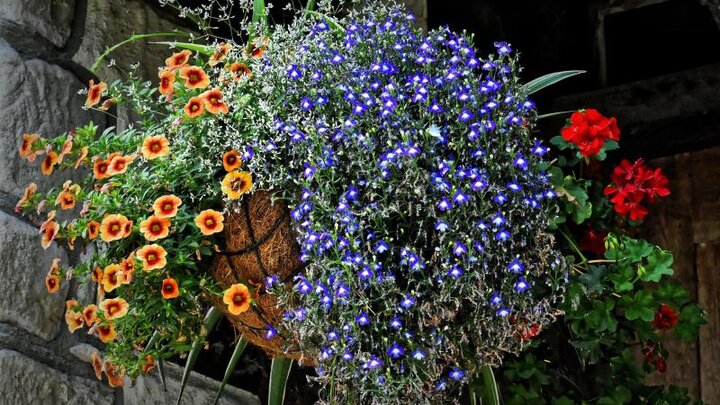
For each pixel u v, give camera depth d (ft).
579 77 10.43
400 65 6.35
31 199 6.45
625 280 7.57
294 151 5.98
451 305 5.82
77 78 7.50
